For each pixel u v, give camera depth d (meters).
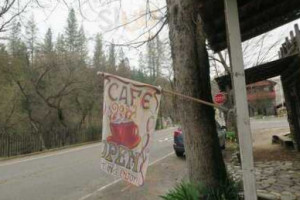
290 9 6.12
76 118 35.41
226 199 5.50
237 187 6.00
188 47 5.90
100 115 37.50
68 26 27.44
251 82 13.66
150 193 8.51
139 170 4.29
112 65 33.59
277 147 15.60
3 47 26.22
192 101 5.79
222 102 16.86
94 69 32.78
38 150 24.23
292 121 13.69
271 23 6.59
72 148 24.42
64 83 30.62
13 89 28.36
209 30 6.33
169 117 65.00
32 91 29.55
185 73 5.86
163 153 17.56
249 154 4.27
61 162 15.14
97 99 34.28
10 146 21.83
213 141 5.84
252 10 5.96
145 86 4.46
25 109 29.59
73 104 34.34
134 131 4.39
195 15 5.90
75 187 9.52
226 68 17.72
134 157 4.34
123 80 4.50
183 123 5.89
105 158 4.42
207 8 5.32
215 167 5.75
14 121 29.22
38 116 30.77
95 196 8.44
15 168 13.88
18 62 27.33
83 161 15.09
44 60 29.39
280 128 29.52
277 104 65.06
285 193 7.14
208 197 5.52
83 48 31.00
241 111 4.31
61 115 31.81
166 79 28.94
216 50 7.52
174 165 13.17
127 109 4.44
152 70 29.53
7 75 27.11
